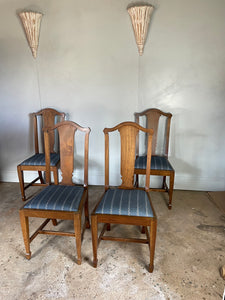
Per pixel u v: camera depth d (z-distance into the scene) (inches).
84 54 91.4
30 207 57.4
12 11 89.4
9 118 103.4
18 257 61.8
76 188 66.2
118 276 55.4
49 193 62.1
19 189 103.8
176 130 95.7
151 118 92.0
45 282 53.9
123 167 64.7
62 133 66.0
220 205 88.6
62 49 91.7
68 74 94.5
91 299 49.3
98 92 95.2
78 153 103.8
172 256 61.9
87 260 60.7
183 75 89.3
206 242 67.6
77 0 85.4
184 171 100.7
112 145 100.3
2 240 68.7
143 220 53.5
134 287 52.3
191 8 81.8
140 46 86.5
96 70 92.7
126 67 90.9
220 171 98.8
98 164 104.6
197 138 95.9
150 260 55.6
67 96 97.3
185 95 91.4
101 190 101.8
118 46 88.8
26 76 96.8
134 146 62.4
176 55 87.4
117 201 57.7
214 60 86.2
